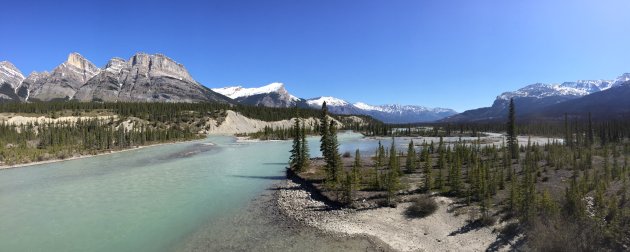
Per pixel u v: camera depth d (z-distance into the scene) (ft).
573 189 108.88
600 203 100.32
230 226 112.88
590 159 191.93
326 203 138.72
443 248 92.99
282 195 154.51
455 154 226.58
